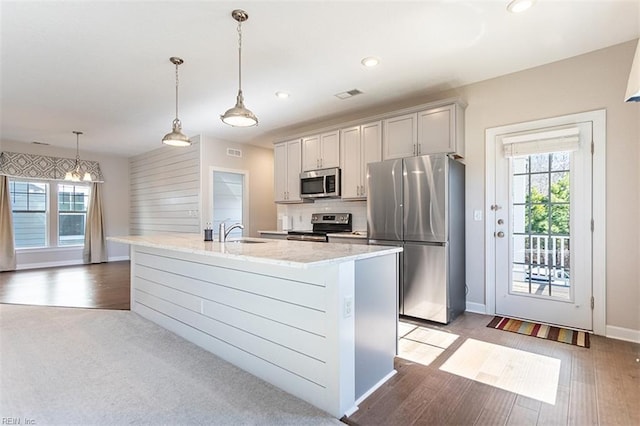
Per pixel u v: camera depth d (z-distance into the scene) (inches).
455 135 140.9
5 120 196.7
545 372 90.1
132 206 310.5
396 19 97.9
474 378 87.5
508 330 122.0
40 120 196.7
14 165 246.7
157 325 129.1
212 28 101.7
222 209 247.1
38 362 95.5
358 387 77.8
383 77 139.2
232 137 242.1
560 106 125.3
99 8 91.2
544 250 130.0
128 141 250.2
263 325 87.8
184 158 247.8
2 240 244.2
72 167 276.7
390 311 91.5
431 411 73.4
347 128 178.7
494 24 101.0
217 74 134.8
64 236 277.7
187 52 116.6
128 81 140.9
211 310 104.6
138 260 143.8
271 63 125.4
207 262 106.1
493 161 140.9
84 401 75.6
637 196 110.9
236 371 92.0
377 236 147.7
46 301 164.1
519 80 134.3
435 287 131.3
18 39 107.0
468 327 125.7
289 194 209.5
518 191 135.9
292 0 88.5
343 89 151.6
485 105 142.8
